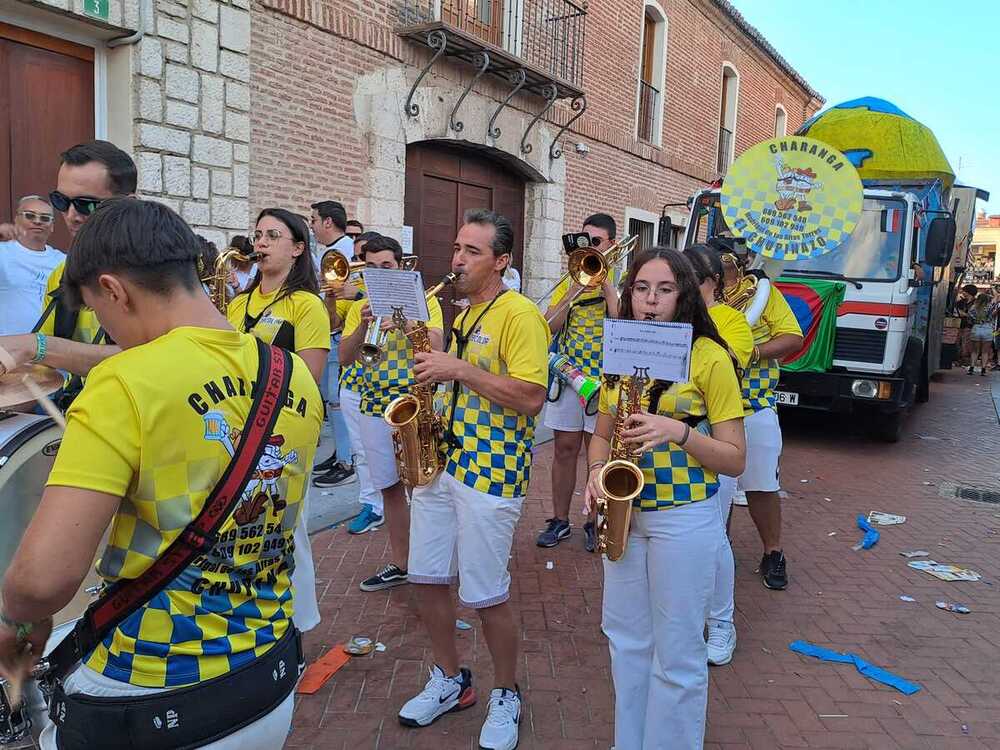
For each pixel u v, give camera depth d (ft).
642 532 7.86
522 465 9.09
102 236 4.53
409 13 27.22
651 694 7.94
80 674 4.71
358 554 14.90
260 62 22.39
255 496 4.77
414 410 9.15
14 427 6.87
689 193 49.62
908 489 21.85
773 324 13.12
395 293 9.74
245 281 16.05
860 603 13.84
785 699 10.58
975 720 10.19
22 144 18.02
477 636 11.94
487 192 33.68
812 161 18.11
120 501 4.28
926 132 29.04
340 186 25.44
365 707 9.95
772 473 13.78
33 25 17.75
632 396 7.57
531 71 30.45
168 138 19.88
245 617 4.90
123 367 4.32
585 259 14.79
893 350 24.13
